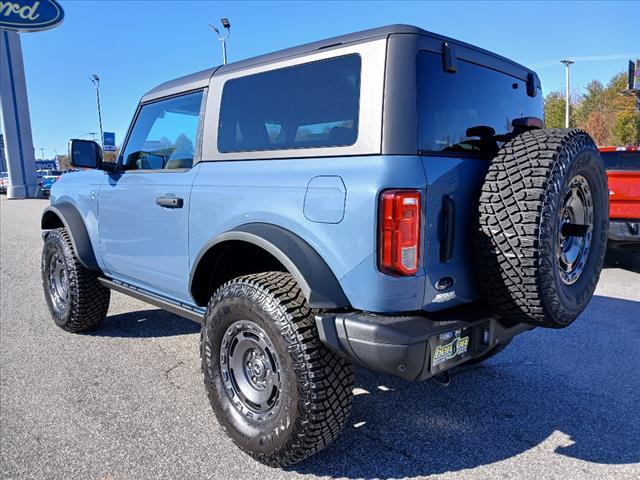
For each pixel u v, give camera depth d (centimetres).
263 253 298
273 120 277
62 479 250
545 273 227
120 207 376
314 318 238
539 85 338
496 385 355
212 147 309
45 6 2681
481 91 280
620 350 420
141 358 402
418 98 234
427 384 357
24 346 429
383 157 225
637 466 261
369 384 357
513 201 228
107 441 283
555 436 290
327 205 234
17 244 1020
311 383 234
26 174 2797
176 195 321
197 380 363
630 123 4538
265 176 267
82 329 452
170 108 351
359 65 240
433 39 246
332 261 235
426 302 233
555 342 439
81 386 352
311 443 241
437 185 230
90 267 421
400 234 218
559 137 239
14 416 310
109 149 2845
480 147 278
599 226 278
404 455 271
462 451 275
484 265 237
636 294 601
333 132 246
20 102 2733
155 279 354
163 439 286
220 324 270
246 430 262
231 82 306
